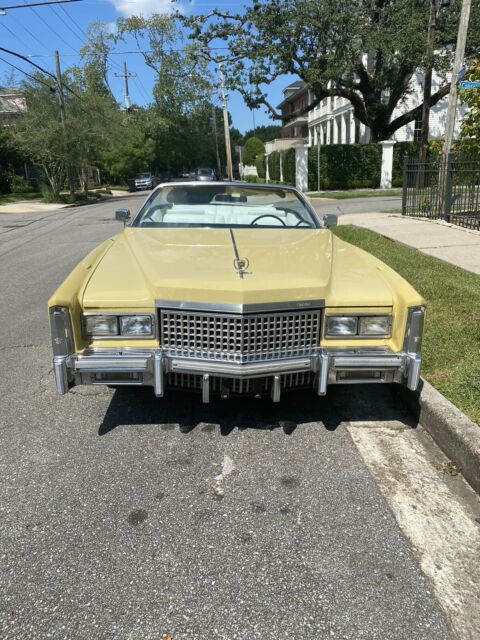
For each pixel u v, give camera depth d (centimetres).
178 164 6619
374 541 255
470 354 432
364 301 324
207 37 2506
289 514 274
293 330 320
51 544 252
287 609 217
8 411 387
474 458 296
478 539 258
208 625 209
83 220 1834
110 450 334
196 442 344
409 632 207
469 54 2377
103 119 3116
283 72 2478
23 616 213
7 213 2322
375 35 2266
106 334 320
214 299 309
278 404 397
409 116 2944
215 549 250
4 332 570
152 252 370
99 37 4716
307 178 2922
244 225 457
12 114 3353
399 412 385
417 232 968
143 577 233
